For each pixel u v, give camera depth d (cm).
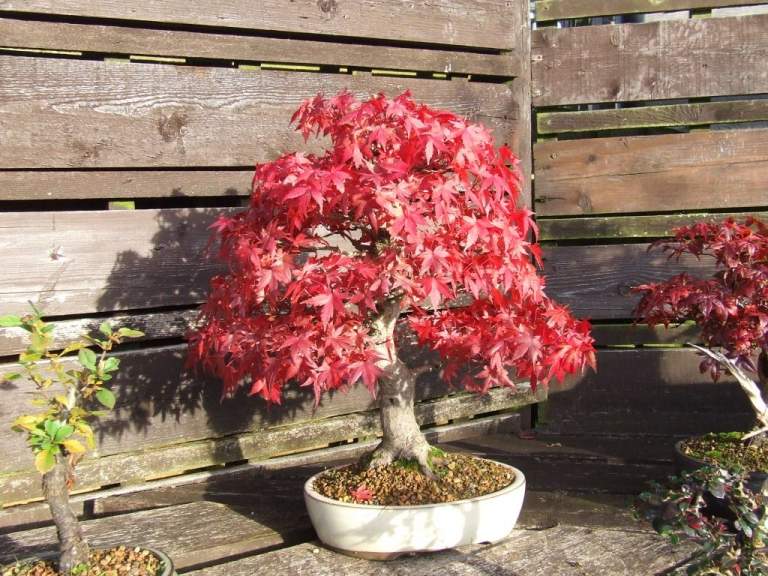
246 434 332
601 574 241
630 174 384
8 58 277
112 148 296
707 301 275
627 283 388
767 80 377
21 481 286
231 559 266
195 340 279
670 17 466
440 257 220
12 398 284
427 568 246
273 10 320
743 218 379
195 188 314
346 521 247
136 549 229
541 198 392
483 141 235
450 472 268
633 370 391
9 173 281
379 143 222
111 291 301
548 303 262
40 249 287
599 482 323
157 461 312
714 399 386
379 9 343
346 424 354
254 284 231
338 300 220
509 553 255
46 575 217
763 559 197
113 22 296
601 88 386
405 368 274
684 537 212
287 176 226
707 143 378
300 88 330
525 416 405
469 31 369
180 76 307
